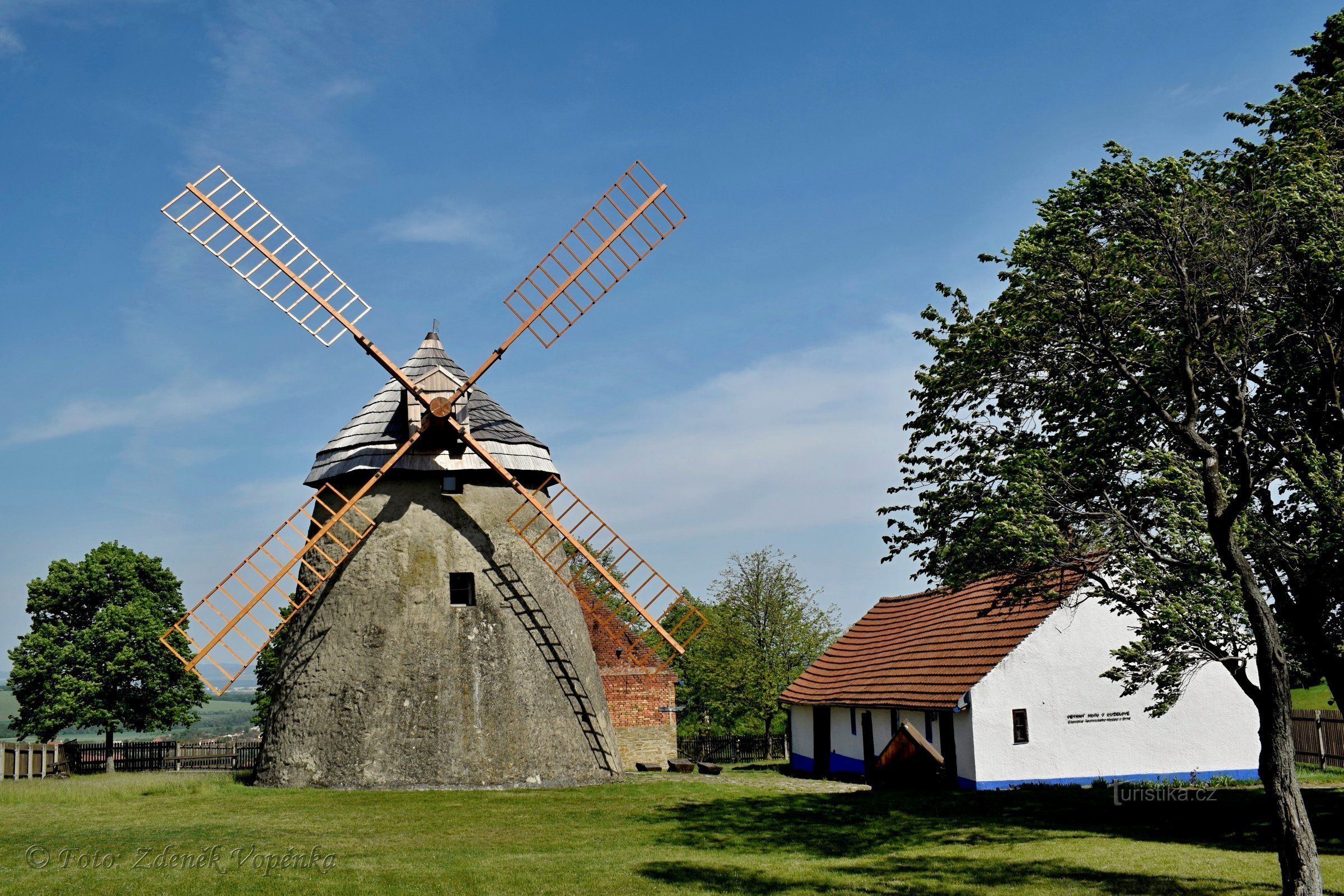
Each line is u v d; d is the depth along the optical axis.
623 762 33.66
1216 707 25.27
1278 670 11.66
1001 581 27.66
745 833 17.59
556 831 17.58
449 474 25.25
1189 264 13.34
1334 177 14.24
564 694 24.50
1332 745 25.77
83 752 32.41
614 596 27.33
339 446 25.41
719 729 49.31
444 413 23.86
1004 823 18.25
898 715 27.69
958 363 16.88
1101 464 15.73
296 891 12.84
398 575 23.89
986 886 13.27
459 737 22.84
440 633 23.58
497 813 19.36
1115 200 13.41
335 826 17.64
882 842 16.72
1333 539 13.70
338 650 23.42
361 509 24.55
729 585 46.47
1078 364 15.57
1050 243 13.97
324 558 24.67
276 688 24.52
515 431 26.27
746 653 44.09
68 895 12.48
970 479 16.72
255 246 24.48
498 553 24.86
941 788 23.78
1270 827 16.59
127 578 39.09
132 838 16.11
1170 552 14.07
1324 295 14.02
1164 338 14.59
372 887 13.06
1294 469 14.94
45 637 37.22
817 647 44.66
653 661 34.66
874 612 37.03
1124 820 17.97
